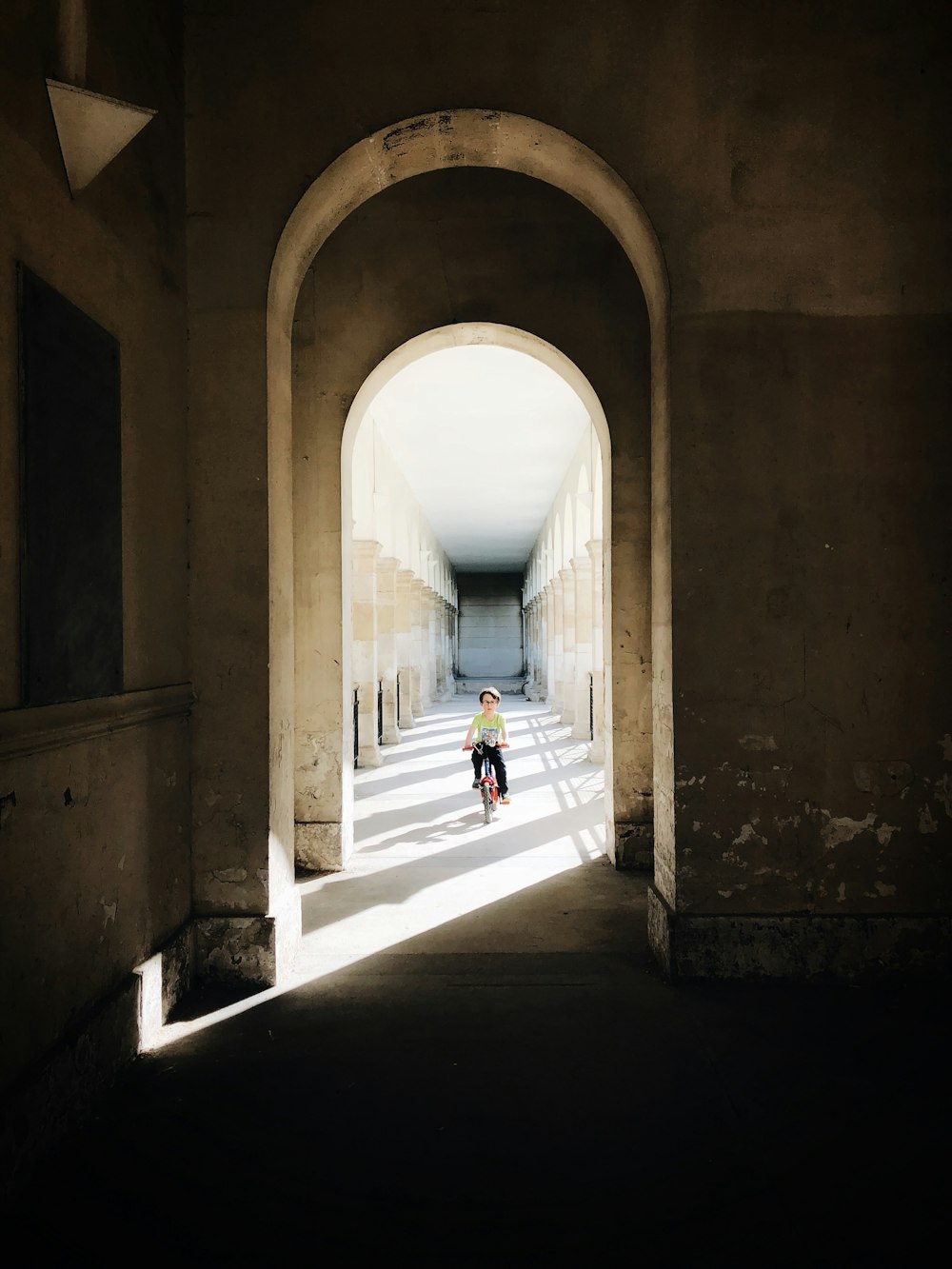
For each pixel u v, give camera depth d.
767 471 4.59
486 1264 2.45
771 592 4.56
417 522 23.12
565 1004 4.26
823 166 4.61
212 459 4.62
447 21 4.67
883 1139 3.07
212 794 4.59
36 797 3.03
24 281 2.97
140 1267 2.45
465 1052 3.76
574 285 7.38
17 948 2.89
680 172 4.62
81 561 3.39
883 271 4.61
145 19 4.17
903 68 4.62
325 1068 3.63
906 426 4.59
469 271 7.37
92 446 3.51
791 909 4.52
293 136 4.66
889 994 4.34
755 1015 4.11
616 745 7.25
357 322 7.36
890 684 4.55
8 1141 2.75
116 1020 3.57
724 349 4.59
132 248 3.98
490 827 8.87
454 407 13.85
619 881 6.75
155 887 4.12
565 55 4.65
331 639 7.21
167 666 4.31
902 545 4.59
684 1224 2.62
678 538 4.57
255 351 4.62
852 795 4.53
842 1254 2.49
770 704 4.55
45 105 3.19
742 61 4.63
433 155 5.07
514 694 35.69
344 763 7.27
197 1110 3.29
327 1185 2.82
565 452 17.30
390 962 4.92
